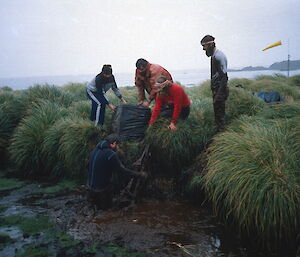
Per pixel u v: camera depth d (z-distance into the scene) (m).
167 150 5.50
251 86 10.34
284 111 5.41
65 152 6.14
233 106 6.39
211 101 6.81
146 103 6.15
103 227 4.09
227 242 3.71
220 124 5.36
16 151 6.64
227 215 4.02
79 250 3.53
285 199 3.48
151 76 5.79
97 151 4.34
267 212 3.52
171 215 4.46
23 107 8.50
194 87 11.51
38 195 5.39
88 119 6.90
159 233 3.93
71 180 6.17
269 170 3.76
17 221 4.31
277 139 4.25
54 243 3.69
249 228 3.80
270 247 3.55
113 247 3.59
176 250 3.53
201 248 3.57
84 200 5.01
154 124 5.68
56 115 7.31
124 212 4.52
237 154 4.24
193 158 5.57
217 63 4.91
